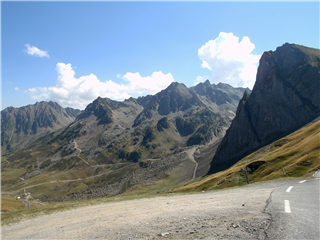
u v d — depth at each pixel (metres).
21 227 17.94
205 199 21.39
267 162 75.88
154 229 12.38
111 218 17.00
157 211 17.70
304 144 74.19
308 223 9.15
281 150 92.12
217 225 11.03
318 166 44.81
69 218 19.19
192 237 9.68
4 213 23.42
